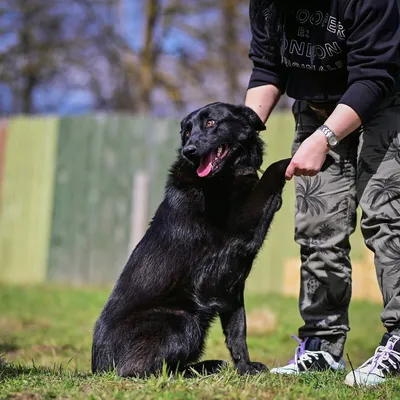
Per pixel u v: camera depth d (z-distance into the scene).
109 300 4.02
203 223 3.87
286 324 7.49
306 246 4.08
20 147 12.23
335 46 3.68
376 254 3.73
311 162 3.52
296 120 4.21
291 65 3.89
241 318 3.99
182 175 4.04
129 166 11.51
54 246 11.91
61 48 19.06
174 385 3.23
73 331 7.12
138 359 3.72
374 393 3.25
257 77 4.23
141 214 10.63
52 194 11.93
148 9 16.83
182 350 3.83
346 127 3.54
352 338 6.85
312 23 3.71
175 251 3.89
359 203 3.81
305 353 3.97
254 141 4.27
